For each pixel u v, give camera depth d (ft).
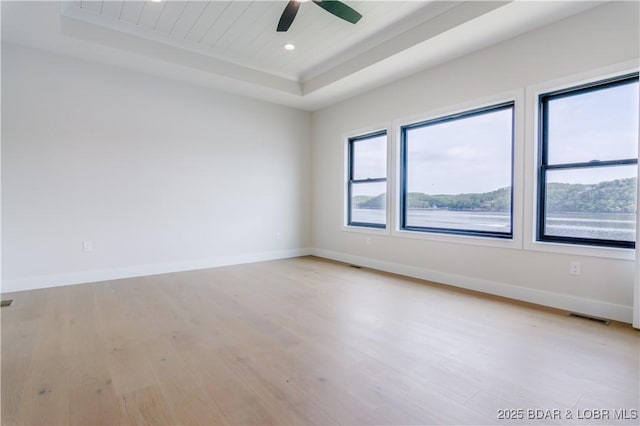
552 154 10.30
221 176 16.43
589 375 6.27
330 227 18.74
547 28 10.02
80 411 5.21
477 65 11.75
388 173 15.20
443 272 13.10
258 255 17.89
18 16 9.75
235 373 6.38
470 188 12.62
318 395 5.67
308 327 8.63
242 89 16.02
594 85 9.43
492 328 8.53
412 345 7.58
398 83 14.61
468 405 5.39
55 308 10.00
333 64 14.83
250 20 11.33
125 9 10.69
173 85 14.87
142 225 14.25
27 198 11.85
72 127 12.60
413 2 10.31
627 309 8.78
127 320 9.07
